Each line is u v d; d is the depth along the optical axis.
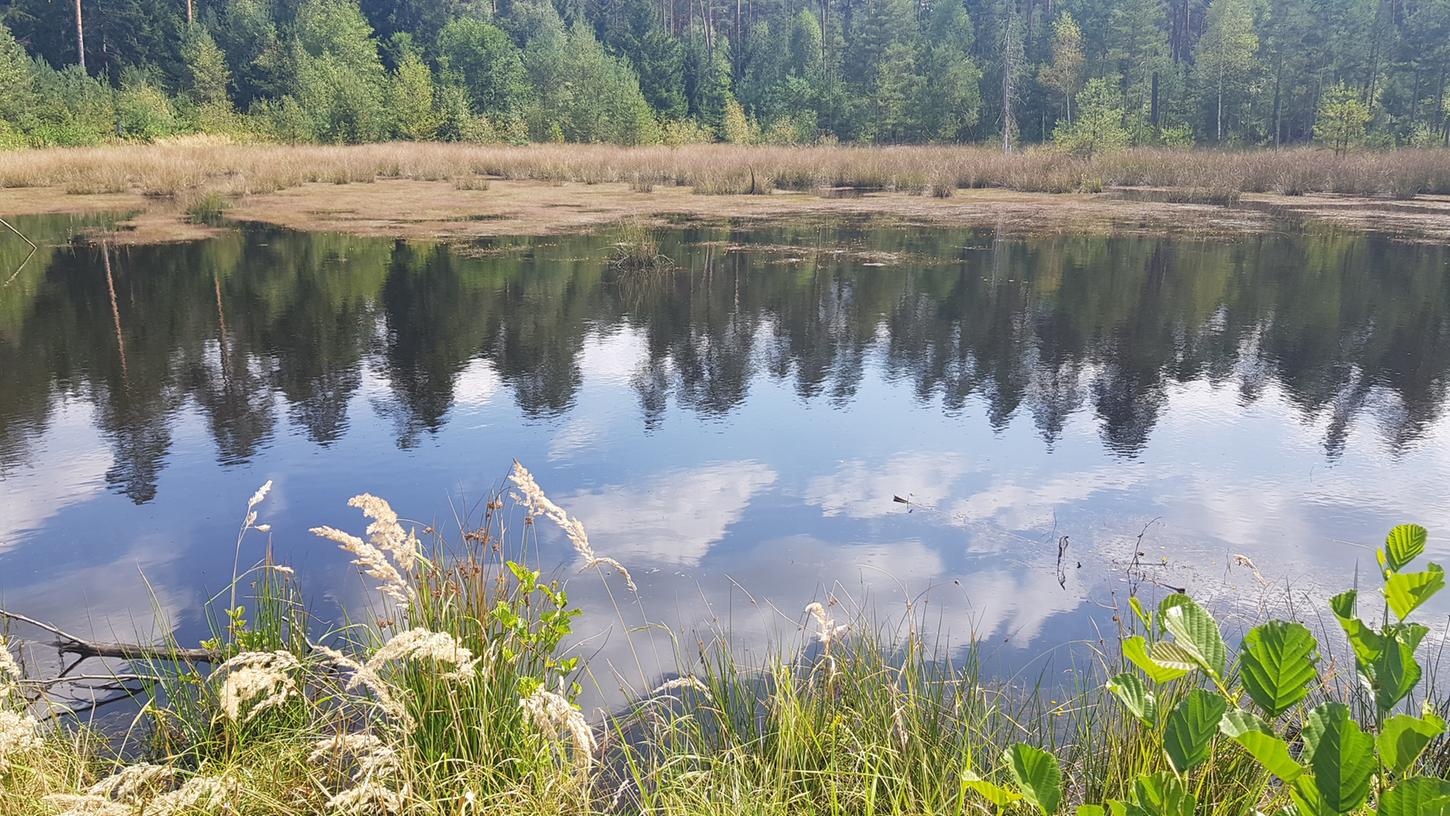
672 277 12.48
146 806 2.26
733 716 3.11
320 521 5.08
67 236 15.34
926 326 9.98
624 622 4.04
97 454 6.13
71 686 3.45
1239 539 4.93
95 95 37.03
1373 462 6.12
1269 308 10.75
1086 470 5.98
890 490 5.64
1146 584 4.39
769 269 13.04
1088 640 3.85
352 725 3.02
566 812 2.61
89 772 2.74
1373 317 10.29
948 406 7.35
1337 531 5.03
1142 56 51.88
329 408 7.15
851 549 4.80
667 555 4.73
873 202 22.05
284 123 36.91
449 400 7.43
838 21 72.44
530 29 64.81
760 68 62.19
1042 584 4.39
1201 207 21.08
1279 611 4.11
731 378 8.14
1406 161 27.67
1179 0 67.12
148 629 3.92
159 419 6.85
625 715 3.28
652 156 32.34
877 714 2.99
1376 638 1.49
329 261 13.34
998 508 5.35
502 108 47.28
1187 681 2.71
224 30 54.47
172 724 3.12
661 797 2.64
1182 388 7.86
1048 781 1.42
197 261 13.20
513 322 10.07
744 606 4.18
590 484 5.71
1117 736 2.71
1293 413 7.18
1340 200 22.78
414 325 9.85
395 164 28.17
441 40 51.59
